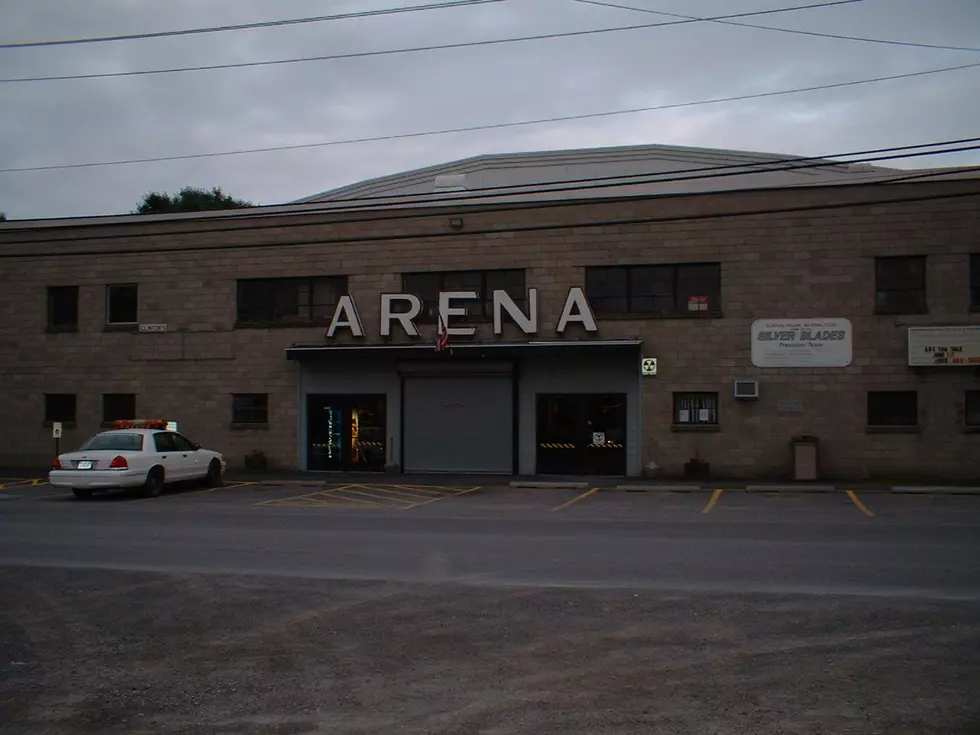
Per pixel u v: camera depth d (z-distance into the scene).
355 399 28.50
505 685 6.82
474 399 27.55
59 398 30.73
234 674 7.22
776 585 10.32
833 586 10.23
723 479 25.42
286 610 9.34
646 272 26.38
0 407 30.95
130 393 29.94
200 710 6.39
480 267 27.27
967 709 6.20
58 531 15.41
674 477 25.81
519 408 27.19
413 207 28.50
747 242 25.61
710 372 25.72
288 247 28.75
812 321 25.17
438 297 27.61
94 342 30.28
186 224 29.61
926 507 18.95
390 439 28.00
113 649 8.00
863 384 24.86
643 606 9.29
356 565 11.89
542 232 26.88
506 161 36.12
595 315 26.41
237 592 10.22
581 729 5.88
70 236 30.52
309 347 27.81
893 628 8.34
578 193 32.91
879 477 24.66
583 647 7.80
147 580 10.94
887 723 5.94
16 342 30.91
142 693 6.79
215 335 29.31
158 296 29.83
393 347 27.20
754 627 8.41
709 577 10.84
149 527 15.95
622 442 26.50
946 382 24.45
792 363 25.27
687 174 33.56
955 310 24.39
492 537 14.52
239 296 29.36
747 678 6.91
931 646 7.75
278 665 7.45
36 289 30.84
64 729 6.06
